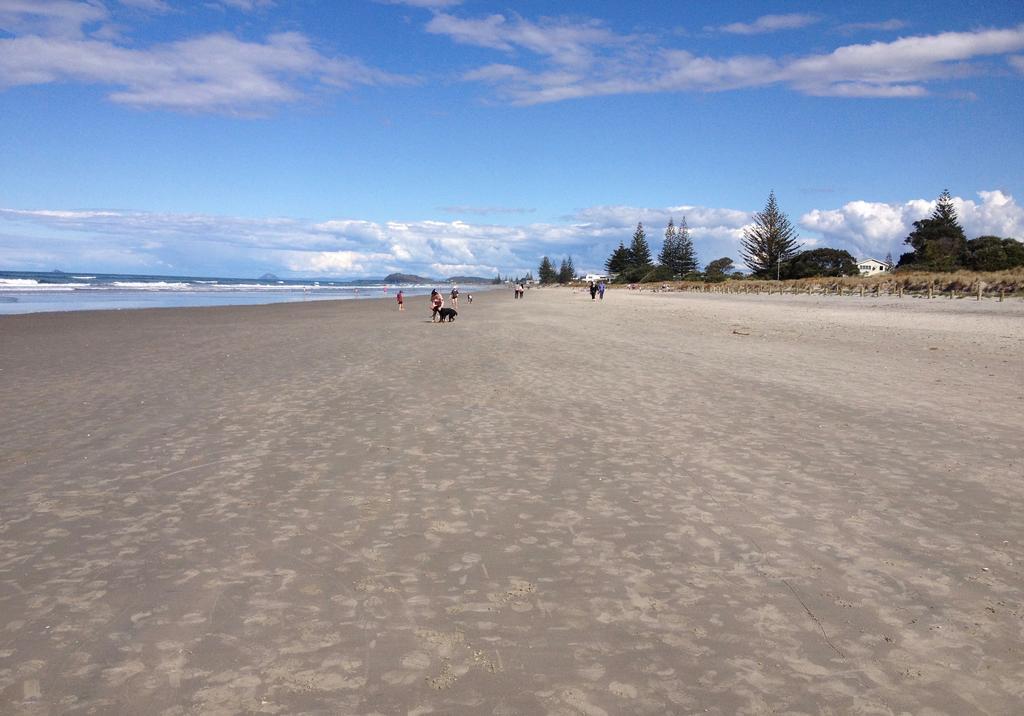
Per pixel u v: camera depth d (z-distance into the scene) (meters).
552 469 7.11
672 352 17.97
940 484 6.52
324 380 13.20
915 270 78.75
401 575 4.58
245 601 4.19
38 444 8.16
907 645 3.67
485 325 29.86
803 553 4.92
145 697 3.20
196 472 7.00
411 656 3.57
